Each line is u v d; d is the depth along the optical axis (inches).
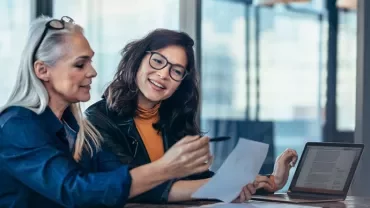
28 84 86.1
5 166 83.8
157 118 112.8
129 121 108.1
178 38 109.3
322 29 200.5
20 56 87.1
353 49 200.2
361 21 177.8
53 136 86.7
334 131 202.5
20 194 85.3
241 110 198.4
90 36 194.7
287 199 102.3
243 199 100.3
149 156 109.8
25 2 192.4
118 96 108.2
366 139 175.2
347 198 107.9
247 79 198.4
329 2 200.7
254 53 198.2
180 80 109.1
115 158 101.8
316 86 201.2
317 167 108.7
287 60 199.3
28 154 82.7
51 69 86.0
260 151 92.8
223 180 92.4
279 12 198.2
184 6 194.4
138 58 108.6
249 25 197.8
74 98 87.5
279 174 112.6
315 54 200.5
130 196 83.1
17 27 191.0
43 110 85.4
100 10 194.9
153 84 107.5
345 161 106.2
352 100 201.5
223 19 196.9
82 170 86.0
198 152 82.7
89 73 87.6
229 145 197.3
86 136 96.6
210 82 197.2
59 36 86.0
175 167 83.0
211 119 197.2
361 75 177.8
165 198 100.8
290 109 200.4
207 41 196.4
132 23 194.7
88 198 81.6
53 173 82.0
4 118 84.7
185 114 114.1
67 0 195.2
